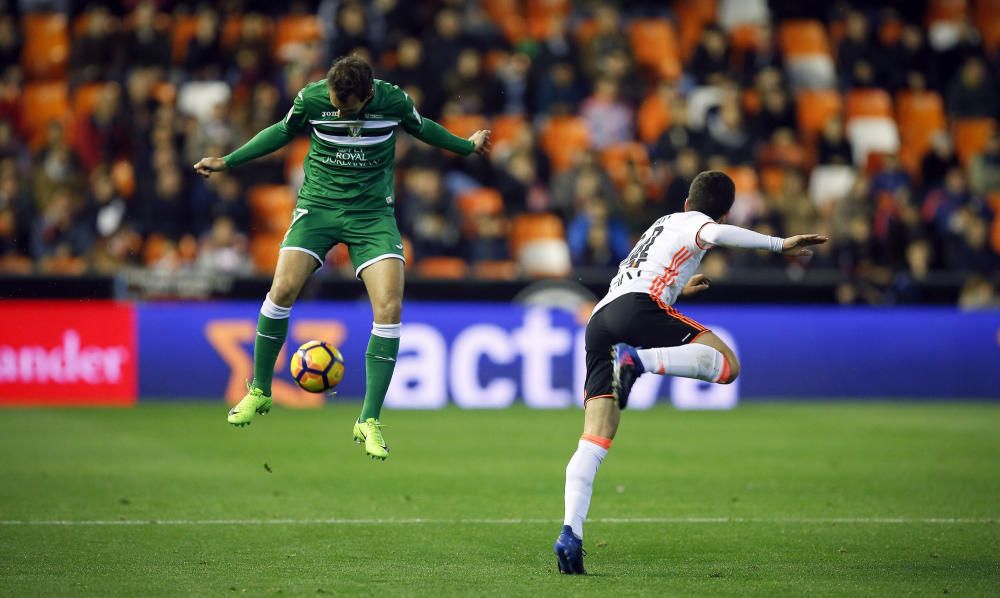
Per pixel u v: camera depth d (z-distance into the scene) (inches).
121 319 1948.8
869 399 2129.7
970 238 2274.9
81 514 1069.1
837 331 2124.8
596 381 852.0
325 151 917.2
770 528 1028.5
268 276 2014.0
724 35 2628.0
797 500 1175.6
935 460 1456.7
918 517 1084.5
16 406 1897.1
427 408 1982.0
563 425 1776.6
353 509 1107.9
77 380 1934.1
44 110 2518.5
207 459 1414.9
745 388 2096.5
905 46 2748.5
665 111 2534.5
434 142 957.8
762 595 764.0
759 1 2898.6
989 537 989.2
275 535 978.7
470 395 2009.1
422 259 2135.8
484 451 1509.6
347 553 904.3
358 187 922.7
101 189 2121.1
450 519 1061.1
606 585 791.1
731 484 1272.1
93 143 2292.1
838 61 2748.5
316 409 1930.4
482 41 2500.0
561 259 2287.2
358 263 926.4
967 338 2153.1
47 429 1646.2
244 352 1979.6
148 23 2471.7
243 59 2393.0
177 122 2241.6
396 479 1290.6
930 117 2731.3
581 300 2074.3
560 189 2276.1
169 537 965.8
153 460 1402.6
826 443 1603.1
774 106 2484.0
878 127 2701.8
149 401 1952.5
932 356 2145.7
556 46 2532.0
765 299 2132.1
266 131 929.5
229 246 2097.7
